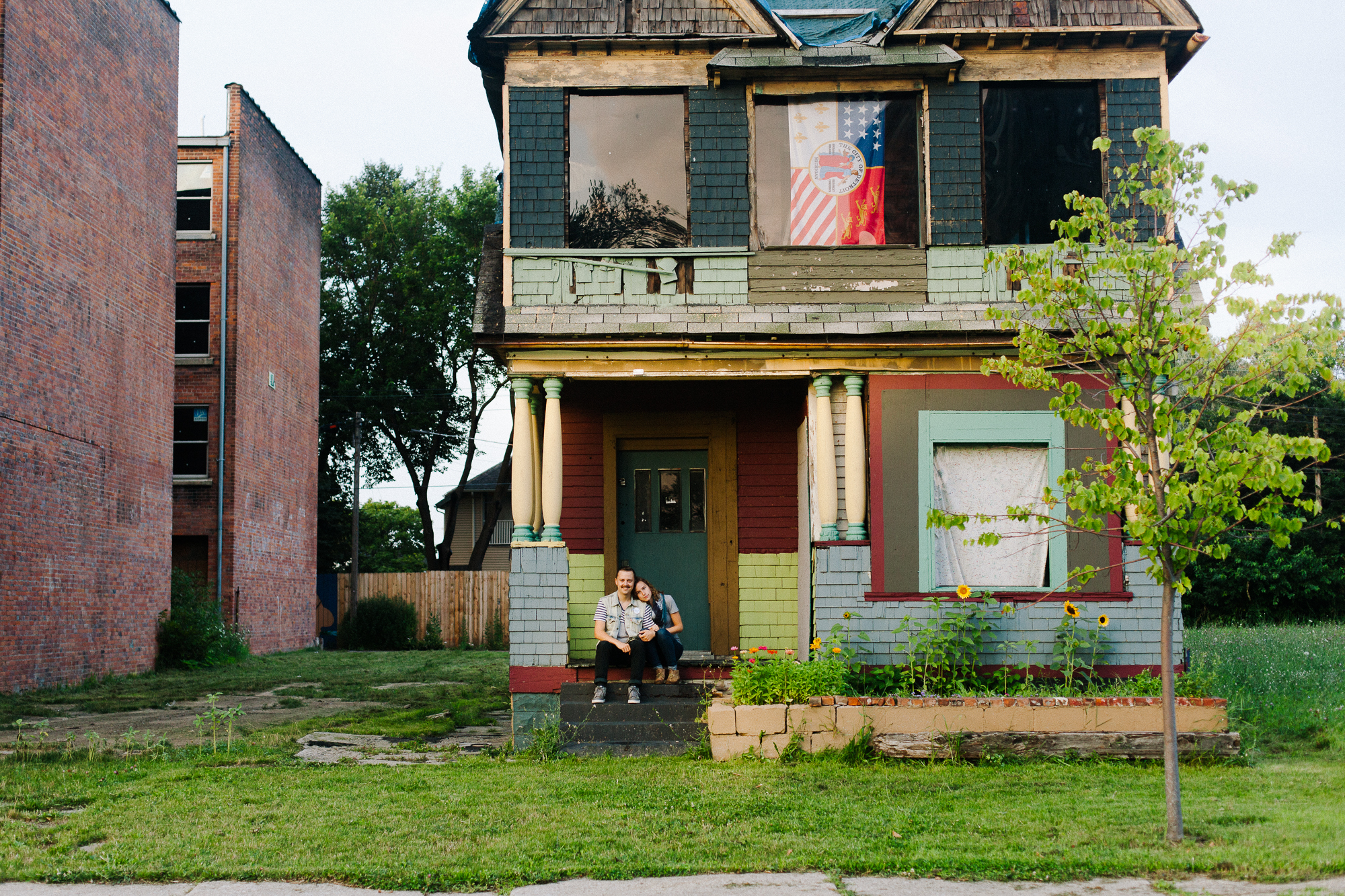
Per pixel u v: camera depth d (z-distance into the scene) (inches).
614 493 504.7
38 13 626.5
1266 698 430.6
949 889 205.5
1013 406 430.3
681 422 505.7
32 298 621.0
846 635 418.0
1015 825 250.2
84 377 684.7
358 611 1234.0
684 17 454.6
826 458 432.5
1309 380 240.1
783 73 446.6
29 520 618.8
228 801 290.7
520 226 443.8
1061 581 420.8
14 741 416.5
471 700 570.6
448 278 1608.0
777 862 222.4
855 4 503.8
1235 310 243.3
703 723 387.5
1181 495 236.7
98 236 703.7
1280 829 239.8
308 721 468.1
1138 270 260.2
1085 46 448.5
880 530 426.0
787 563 498.3
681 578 505.7
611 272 442.3
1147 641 413.4
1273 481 230.1
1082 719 342.6
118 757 374.6
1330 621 1222.9
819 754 347.6
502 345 427.8
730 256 443.5
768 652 401.4
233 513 948.6
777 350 434.3
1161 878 209.5
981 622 412.5
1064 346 275.4
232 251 965.8
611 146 453.1
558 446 436.1
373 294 1594.5
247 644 960.3
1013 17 449.4
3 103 590.2
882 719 348.8
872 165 451.8
